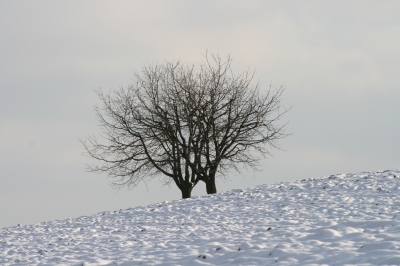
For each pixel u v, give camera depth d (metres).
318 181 46.84
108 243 30.31
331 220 29.31
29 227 43.69
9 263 26.91
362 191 40.06
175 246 26.42
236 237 26.81
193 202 45.03
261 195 43.62
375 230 23.47
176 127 60.47
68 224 42.81
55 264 24.84
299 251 20.77
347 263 18.05
